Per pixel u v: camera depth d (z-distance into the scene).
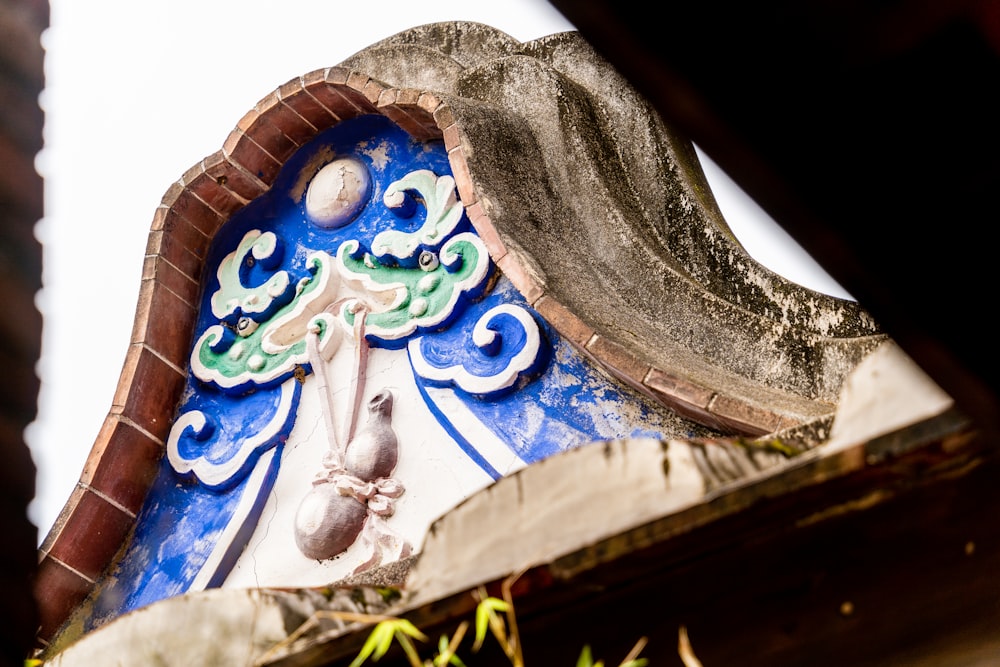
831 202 1.58
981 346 1.78
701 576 2.65
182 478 5.00
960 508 2.52
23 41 2.69
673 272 4.53
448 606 2.60
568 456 2.61
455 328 4.71
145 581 4.85
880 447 2.31
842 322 4.30
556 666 2.78
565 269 4.51
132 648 2.93
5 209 2.56
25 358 2.49
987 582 2.55
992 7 1.42
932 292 1.70
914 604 2.58
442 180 4.96
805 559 2.61
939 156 1.54
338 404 4.80
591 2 1.41
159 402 5.09
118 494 4.96
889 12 1.42
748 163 1.53
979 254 1.65
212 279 5.31
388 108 4.95
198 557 4.79
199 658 2.86
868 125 1.51
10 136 2.61
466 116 4.78
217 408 5.07
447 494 4.46
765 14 1.42
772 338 4.26
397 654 2.77
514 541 2.60
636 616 2.73
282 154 5.35
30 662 3.02
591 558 2.52
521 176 4.80
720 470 2.48
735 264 4.60
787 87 1.47
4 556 2.32
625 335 4.26
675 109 1.50
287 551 4.67
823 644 2.62
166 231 5.24
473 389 4.51
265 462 4.84
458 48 5.70
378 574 3.91
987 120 1.51
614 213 4.73
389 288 4.88
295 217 5.28
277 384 4.98
